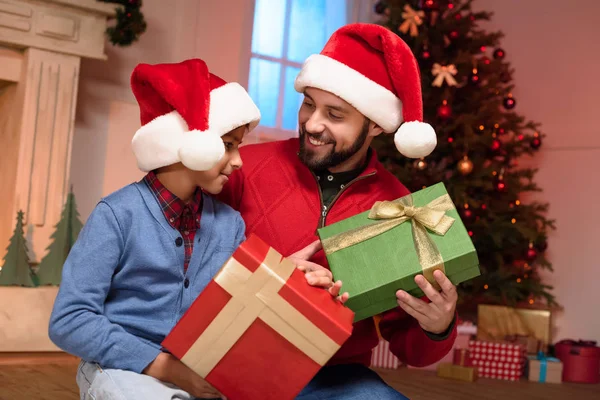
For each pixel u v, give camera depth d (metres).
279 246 1.63
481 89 3.93
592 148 4.16
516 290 3.85
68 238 3.10
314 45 4.32
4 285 2.94
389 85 1.59
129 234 1.36
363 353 1.67
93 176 3.54
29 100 3.09
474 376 3.42
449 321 1.45
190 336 1.21
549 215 4.32
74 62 3.19
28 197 3.11
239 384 1.23
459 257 1.36
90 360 1.30
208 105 1.34
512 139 4.00
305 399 1.51
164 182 1.42
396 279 1.36
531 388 3.35
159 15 3.72
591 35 4.20
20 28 3.01
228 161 1.42
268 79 4.12
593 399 3.19
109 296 1.39
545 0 4.43
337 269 1.39
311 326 1.22
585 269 4.14
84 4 3.12
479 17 4.04
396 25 3.92
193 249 1.43
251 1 3.98
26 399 2.32
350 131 1.58
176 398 1.29
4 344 2.87
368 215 1.48
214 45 3.88
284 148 1.76
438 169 3.87
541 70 4.42
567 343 3.83
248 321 1.21
